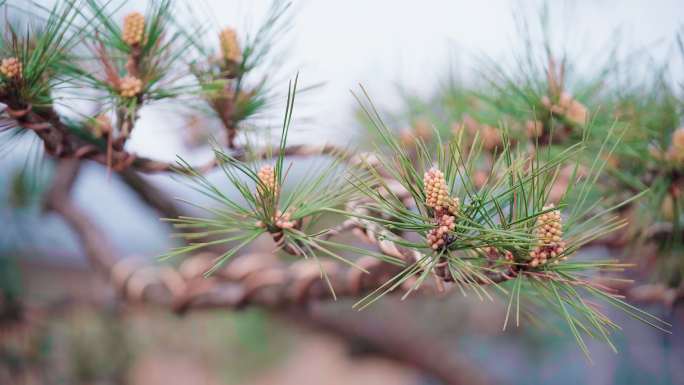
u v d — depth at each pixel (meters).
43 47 0.42
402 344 1.24
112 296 0.89
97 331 0.92
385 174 0.46
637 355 1.05
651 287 0.59
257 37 0.48
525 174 0.36
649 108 0.51
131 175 0.79
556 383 1.35
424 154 0.39
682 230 0.54
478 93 0.53
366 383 1.92
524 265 0.35
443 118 0.57
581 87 0.51
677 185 0.52
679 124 0.50
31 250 0.87
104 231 0.79
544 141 0.50
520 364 1.42
